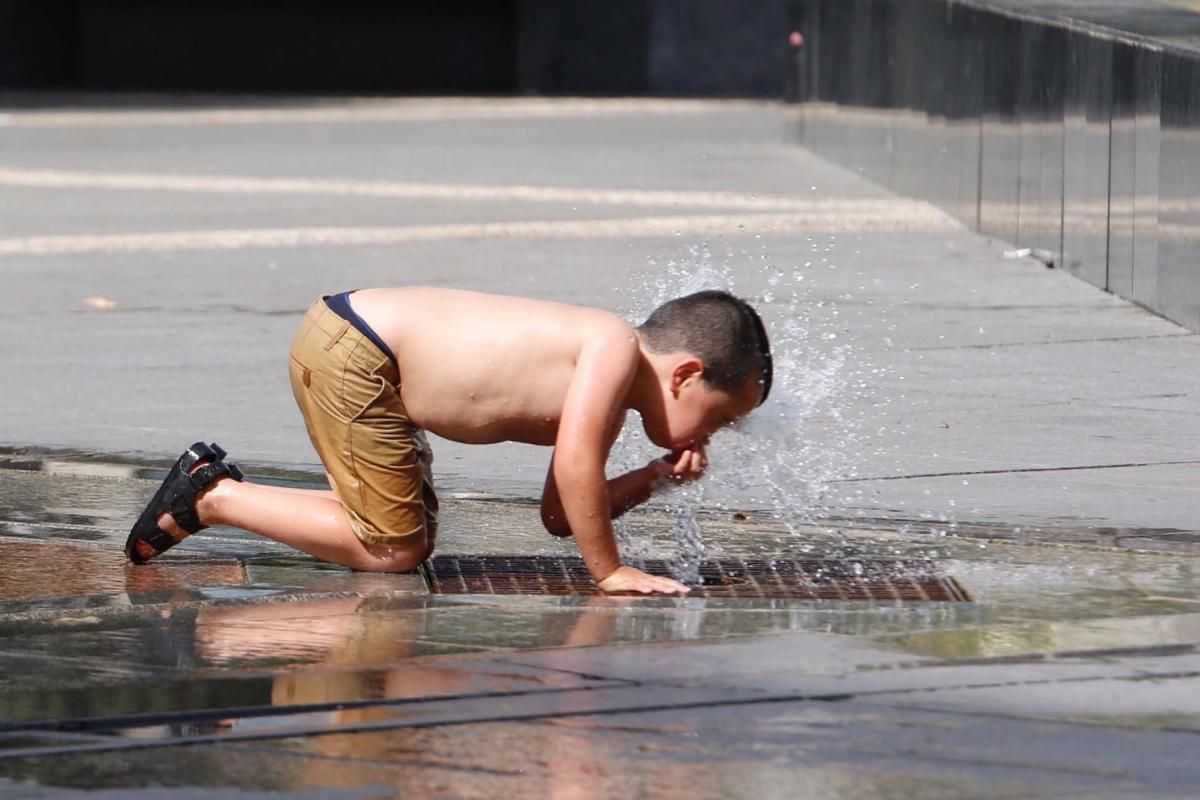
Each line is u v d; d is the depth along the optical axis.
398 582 15.44
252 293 33.94
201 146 68.69
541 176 55.81
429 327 15.41
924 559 15.96
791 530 17.08
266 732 11.11
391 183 54.00
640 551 16.38
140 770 10.46
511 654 12.79
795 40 66.12
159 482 19.67
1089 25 33.50
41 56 112.81
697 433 15.14
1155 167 30.02
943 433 21.30
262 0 110.88
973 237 40.59
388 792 10.08
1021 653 12.73
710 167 58.12
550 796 10.00
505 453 21.14
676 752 10.66
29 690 12.06
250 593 14.90
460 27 109.00
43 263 38.38
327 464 15.74
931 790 10.05
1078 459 19.98
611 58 103.62
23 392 24.84
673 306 15.23
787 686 11.92
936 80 45.12
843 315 29.95
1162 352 26.56
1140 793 10.02
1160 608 14.17
